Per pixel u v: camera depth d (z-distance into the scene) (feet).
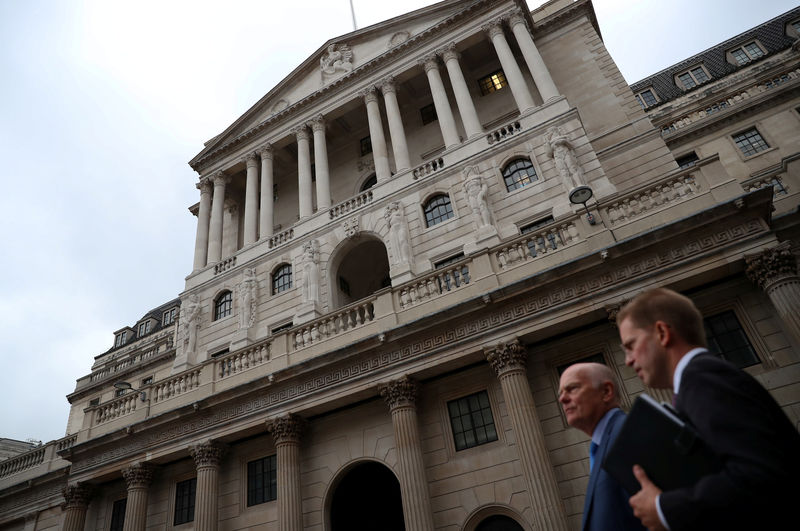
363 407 65.57
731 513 7.48
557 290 56.24
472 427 59.16
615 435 11.24
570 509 50.24
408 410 58.90
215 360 76.18
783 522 7.22
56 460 96.07
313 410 65.36
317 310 80.79
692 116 101.24
